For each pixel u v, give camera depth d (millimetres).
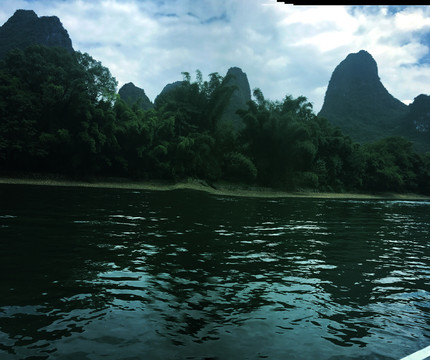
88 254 6113
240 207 18500
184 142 31656
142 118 32938
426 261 7438
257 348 3090
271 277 5441
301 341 3281
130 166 31375
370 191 53688
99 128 28641
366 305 4426
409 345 3320
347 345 3256
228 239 8555
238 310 3982
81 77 28859
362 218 16906
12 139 25656
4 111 25969
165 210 14203
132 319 3559
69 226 8773
